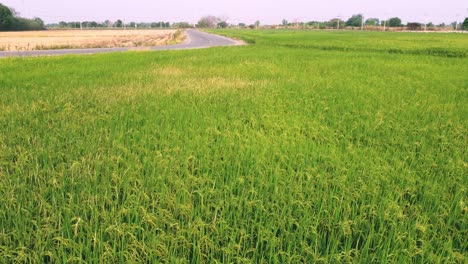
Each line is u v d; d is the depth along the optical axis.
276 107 8.61
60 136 6.10
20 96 9.11
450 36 53.47
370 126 7.23
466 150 5.92
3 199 3.80
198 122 7.19
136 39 57.25
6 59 19.41
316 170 4.80
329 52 26.94
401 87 11.50
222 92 10.34
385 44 33.81
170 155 5.32
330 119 7.70
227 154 5.37
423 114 7.99
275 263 3.10
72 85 11.18
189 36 76.75
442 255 3.30
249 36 61.84
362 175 4.78
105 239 3.37
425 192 4.27
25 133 6.12
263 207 3.81
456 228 3.75
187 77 13.42
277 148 5.60
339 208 3.82
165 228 3.64
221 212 3.70
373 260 3.16
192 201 4.06
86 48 35.94
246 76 13.85
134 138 5.99
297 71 15.48
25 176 4.41
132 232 3.33
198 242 3.16
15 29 105.62
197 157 5.40
